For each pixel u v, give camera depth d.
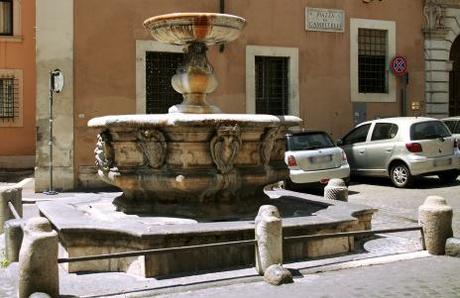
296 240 6.58
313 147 14.28
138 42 16.58
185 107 8.50
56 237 5.71
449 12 21.19
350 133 17.08
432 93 21.08
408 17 20.59
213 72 8.76
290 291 5.99
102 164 8.27
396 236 8.84
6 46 22.61
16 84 22.67
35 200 14.00
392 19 20.27
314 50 18.95
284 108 18.72
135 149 7.90
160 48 16.80
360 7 19.67
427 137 15.29
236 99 17.84
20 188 9.64
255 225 6.63
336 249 7.60
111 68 16.38
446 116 21.33
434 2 20.89
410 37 20.67
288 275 6.32
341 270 6.87
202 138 7.63
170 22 8.29
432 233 7.55
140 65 16.59
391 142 15.71
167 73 17.09
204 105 8.64
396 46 20.39
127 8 16.48
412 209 12.09
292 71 18.61
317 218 7.62
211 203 7.87
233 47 17.80
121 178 7.90
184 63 8.75
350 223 7.64
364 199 13.68
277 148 8.51
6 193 9.41
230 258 6.89
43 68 15.81
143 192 8.05
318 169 14.10
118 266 6.88
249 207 8.07
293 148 14.14
